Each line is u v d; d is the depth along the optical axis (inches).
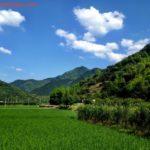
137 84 6501.0
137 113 1905.8
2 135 1451.8
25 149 1067.3
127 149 1114.7
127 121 2054.6
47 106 6678.2
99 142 1264.8
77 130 1760.6
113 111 2310.5
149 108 1844.2
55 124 2188.7
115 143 1245.7
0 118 2765.7
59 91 7126.0
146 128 1774.1
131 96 6496.1
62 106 6077.8
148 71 7450.8
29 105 7755.9
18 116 3142.2
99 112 2583.7
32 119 2709.2
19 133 1550.2
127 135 1550.2
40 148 1092.5
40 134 1521.9
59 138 1371.8
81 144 1195.3
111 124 2301.9
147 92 6013.8
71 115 3604.8
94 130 1781.5
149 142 1300.4
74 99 6884.8
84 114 2928.2
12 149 1064.8
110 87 7568.9
